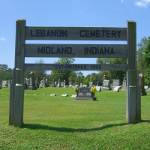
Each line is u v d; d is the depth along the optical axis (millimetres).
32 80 38094
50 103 15617
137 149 4789
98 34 7012
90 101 17375
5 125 6602
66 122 7973
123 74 64562
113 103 15508
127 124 6820
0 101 17125
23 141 5320
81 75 85250
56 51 6910
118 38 7043
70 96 22656
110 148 4910
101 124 7391
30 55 6848
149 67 44750
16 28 6820
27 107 13070
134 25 7023
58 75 89250
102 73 70625
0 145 4957
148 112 10484
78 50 6953
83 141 5359
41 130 6215
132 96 6957
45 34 6930
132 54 7004
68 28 6973
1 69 122688
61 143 5230
